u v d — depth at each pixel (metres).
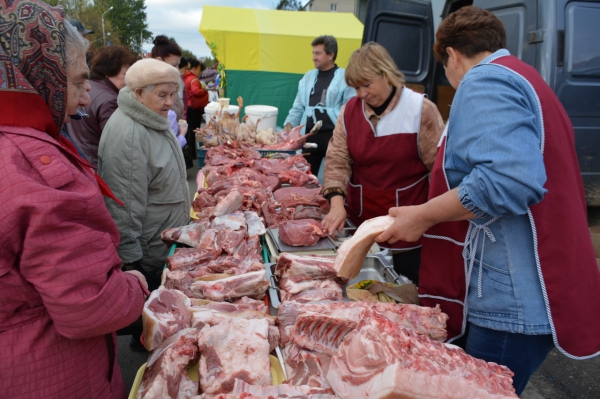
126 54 3.75
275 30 8.67
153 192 2.84
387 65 2.75
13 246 1.13
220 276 2.24
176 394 1.53
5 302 1.20
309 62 8.91
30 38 1.17
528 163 1.38
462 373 1.31
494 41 1.74
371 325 1.39
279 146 5.11
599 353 1.62
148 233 2.90
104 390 1.46
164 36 6.27
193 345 1.66
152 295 1.96
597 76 4.28
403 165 3.02
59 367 1.29
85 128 3.61
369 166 3.11
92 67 3.74
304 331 1.69
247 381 1.55
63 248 1.15
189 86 8.88
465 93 1.59
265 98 9.12
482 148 1.45
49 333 1.27
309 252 2.66
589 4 4.20
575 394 3.11
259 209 3.18
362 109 3.01
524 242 1.58
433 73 6.03
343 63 9.20
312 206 3.32
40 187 1.12
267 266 2.50
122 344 3.62
